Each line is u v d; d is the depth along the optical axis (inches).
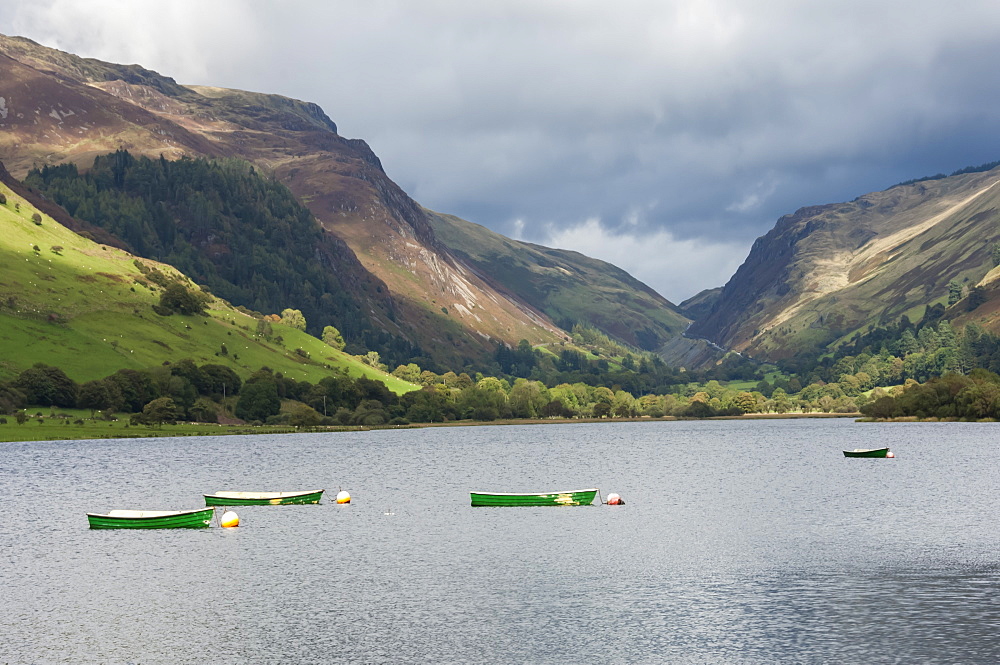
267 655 2075.5
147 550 3294.8
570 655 2060.8
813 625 2246.6
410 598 2554.1
